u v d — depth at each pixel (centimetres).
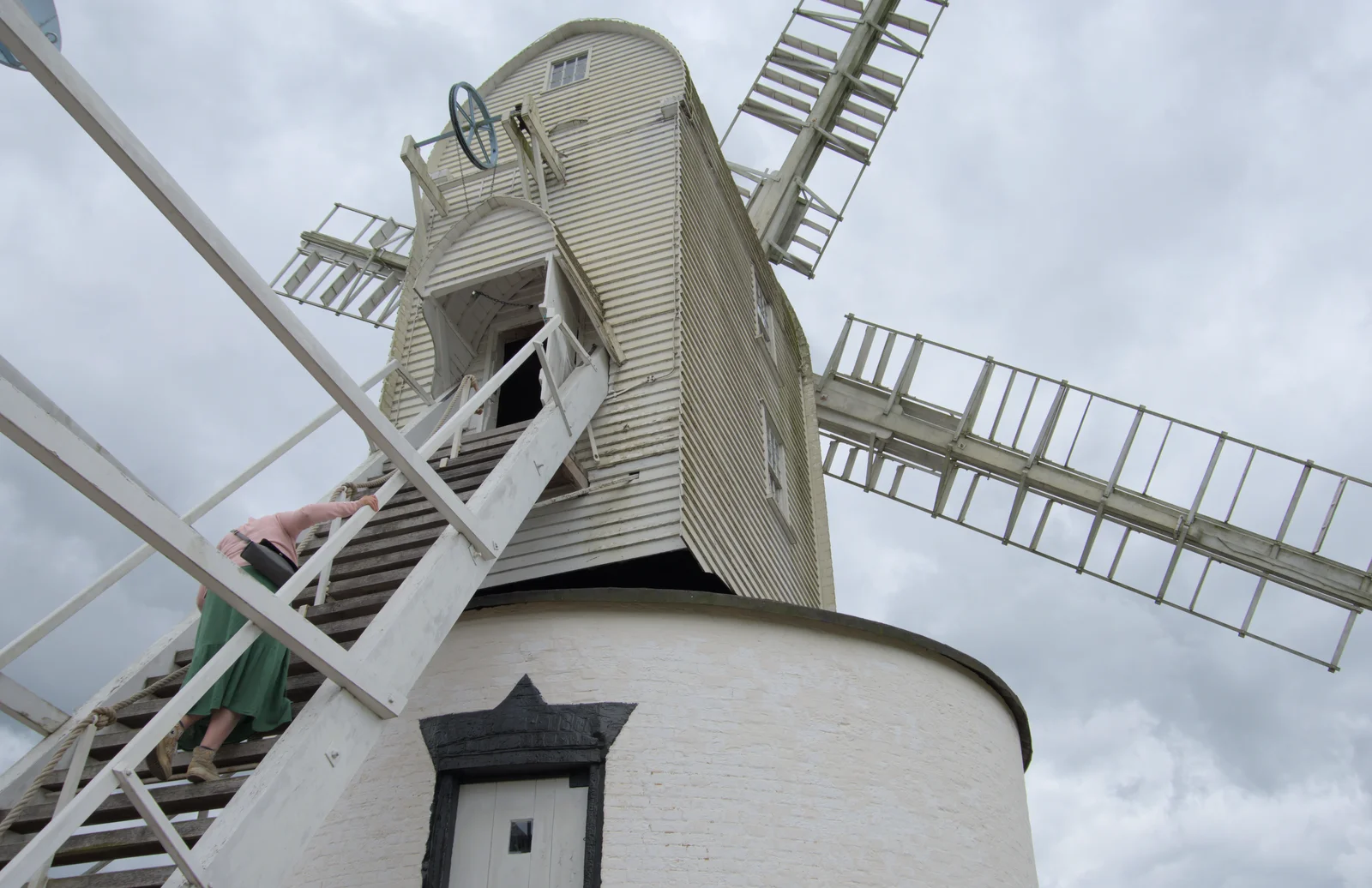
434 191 1342
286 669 610
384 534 826
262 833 490
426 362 1252
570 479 1003
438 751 785
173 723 443
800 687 832
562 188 1329
